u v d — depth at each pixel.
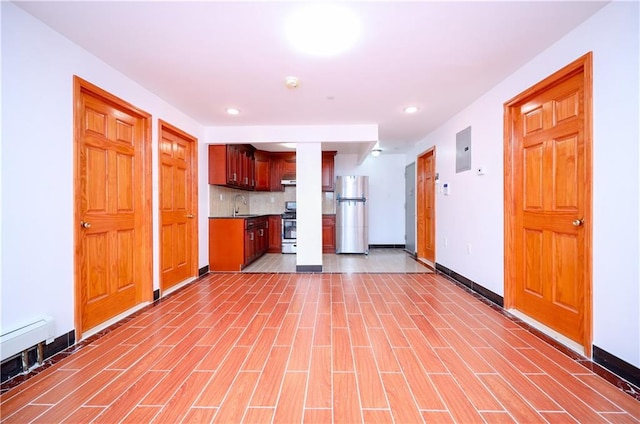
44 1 1.59
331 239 6.20
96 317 2.32
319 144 4.25
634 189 1.53
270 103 3.25
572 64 1.90
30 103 1.72
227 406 1.40
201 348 1.97
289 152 6.18
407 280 3.79
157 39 1.99
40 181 1.78
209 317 2.53
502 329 2.27
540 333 2.19
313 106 3.36
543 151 2.30
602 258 1.72
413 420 1.30
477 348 1.96
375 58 2.26
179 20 1.78
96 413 1.35
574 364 1.76
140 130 2.84
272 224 6.18
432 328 2.29
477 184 3.16
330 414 1.34
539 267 2.37
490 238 2.91
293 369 1.71
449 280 3.78
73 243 2.02
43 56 1.79
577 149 1.98
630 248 1.55
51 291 1.85
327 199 6.40
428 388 1.53
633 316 1.54
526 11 1.71
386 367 1.73
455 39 2.01
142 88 2.78
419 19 1.79
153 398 1.45
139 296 2.86
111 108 2.48
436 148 4.38
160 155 3.07
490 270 2.93
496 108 2.78
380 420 1.30
